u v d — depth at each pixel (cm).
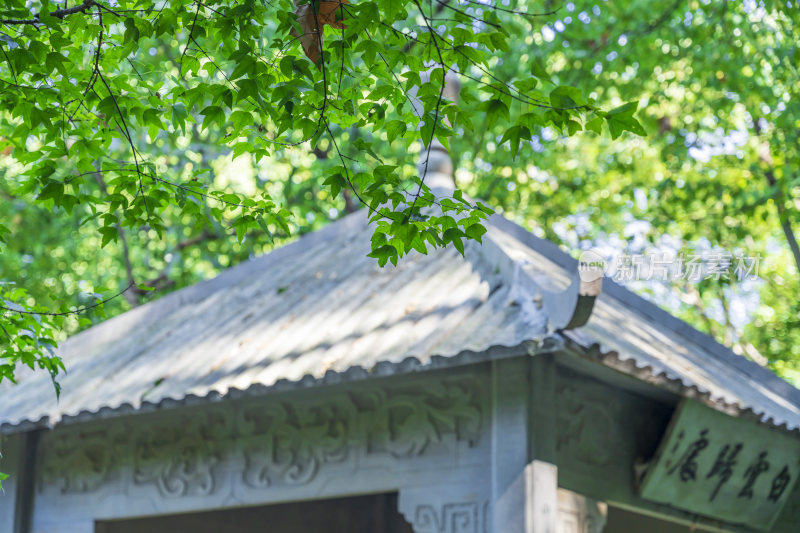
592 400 680
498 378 631
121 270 1628
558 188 1811
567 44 1385
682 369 726
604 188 1794
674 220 1273
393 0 371
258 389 652
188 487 750
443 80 376
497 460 618
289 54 418
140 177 470
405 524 1060
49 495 816
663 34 1307
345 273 845
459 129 1520
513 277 671
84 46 496
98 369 829
